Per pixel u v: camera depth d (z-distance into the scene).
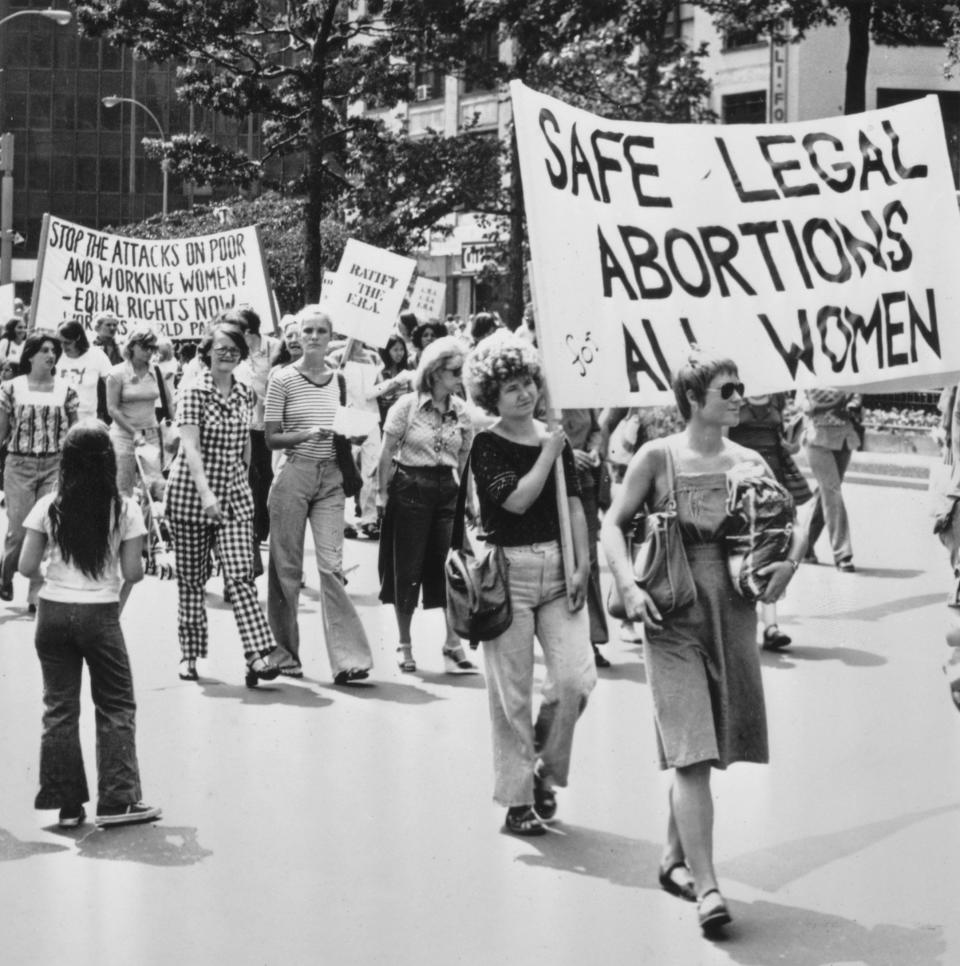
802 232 7.18
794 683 9.36
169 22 34.44
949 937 5.44
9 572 12.23
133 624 11.47
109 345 16.09
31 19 81.00
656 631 5.66
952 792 7.11
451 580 6.57
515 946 5.38
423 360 9.80
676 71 33.66
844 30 40.12
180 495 9.47
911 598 12.37
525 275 36.25
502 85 36.50
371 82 35.56
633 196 6.88
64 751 6.71
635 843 6.50
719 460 5.73
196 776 7.50
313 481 9.68
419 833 6.62
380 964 5.23
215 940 5.45
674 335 6.87
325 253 41.50
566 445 6.70
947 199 7.43
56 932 5.52
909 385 7.62
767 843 6.44
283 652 9.79
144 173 81.94
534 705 8.75
